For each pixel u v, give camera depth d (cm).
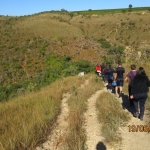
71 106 848
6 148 478
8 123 641
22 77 5228
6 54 6397
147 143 530
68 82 1700
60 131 602
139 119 690
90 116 751
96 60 6262
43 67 5850
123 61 3031
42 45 7088
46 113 744
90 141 556
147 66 1914
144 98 666
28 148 505
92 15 15762
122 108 816
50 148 518
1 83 4872
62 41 7575
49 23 10819
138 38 10819
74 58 6369
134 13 14300
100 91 1236
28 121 636
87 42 7881
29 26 9762
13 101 1067
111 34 12119
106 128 615
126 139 558
